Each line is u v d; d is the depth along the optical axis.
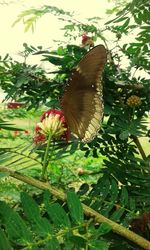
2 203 0.13
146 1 0.23
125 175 0.24
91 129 0.17
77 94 0.17
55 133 0.17
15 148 0.17
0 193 0.24
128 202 0.20
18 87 0.32
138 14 0.25
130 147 0.28
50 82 0.31
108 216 0.19
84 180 0.33
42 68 0.32
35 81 0.32
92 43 0.35
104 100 0.28
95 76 0.16
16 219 0.12
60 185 0.23
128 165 0.24
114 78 0.29
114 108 0.27
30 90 0.32
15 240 0.12
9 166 0.16
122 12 0.24
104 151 0.28
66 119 0.17
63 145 0.24
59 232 0.13
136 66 0.32
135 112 0.29
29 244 0.12
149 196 0.21
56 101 0.27
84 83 0.17
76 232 0.14
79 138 0.17
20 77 0.31
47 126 0.17
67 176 0.34
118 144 0.28
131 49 0.30
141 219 0.20
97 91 0.17
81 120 0.17
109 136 0.27
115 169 0.24
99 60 0.16
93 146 0.28
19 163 0.16
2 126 0.17
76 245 0.13
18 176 0.16
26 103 0.33
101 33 0.34
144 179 0.22
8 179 0.25
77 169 0.36
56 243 0.13
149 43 0.29
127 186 0.23
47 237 0.13
